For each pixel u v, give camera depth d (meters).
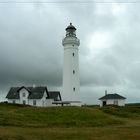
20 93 100.38
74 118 50.97
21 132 34.53
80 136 33.91
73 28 86.38
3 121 43.47
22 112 53.78
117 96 107.31
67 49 84.75
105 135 34.78
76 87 83.62
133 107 78.19
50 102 102.12
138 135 34.81
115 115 63.47
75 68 84.31
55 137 32.84
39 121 47.50
